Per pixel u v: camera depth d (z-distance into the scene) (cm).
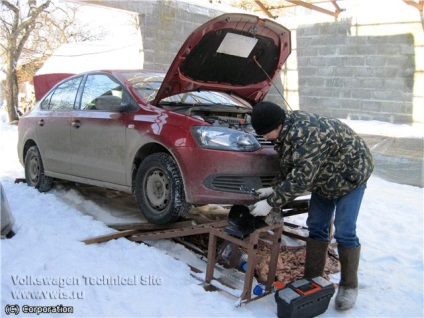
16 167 700
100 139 425
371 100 922
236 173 336
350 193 295
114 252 351
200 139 342
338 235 303
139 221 419
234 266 346
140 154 393
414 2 812
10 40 1455
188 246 377
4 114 1538
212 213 457
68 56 1275
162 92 385
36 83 868
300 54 1021
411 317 301
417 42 848
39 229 380
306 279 299
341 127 290
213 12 1050
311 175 273
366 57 920
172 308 278
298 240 415
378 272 377
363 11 917
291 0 914
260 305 299
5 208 356
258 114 282
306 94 1022
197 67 383
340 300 301
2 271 303
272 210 317
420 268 391
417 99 860
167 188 364
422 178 741
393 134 783
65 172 479
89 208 462
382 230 497
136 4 927
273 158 351
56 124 481
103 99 412
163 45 980
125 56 1105
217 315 277
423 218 554
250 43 382
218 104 429
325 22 973
